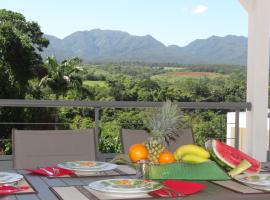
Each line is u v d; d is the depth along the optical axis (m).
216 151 1.98
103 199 1.57
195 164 1.90
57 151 2.54
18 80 29.42
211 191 1.72
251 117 4.84
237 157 2.00
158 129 1.94
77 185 1.79
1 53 28.95
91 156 2.61
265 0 4.82
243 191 1.72
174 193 1.63
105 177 1.97
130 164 2.31
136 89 25.77
